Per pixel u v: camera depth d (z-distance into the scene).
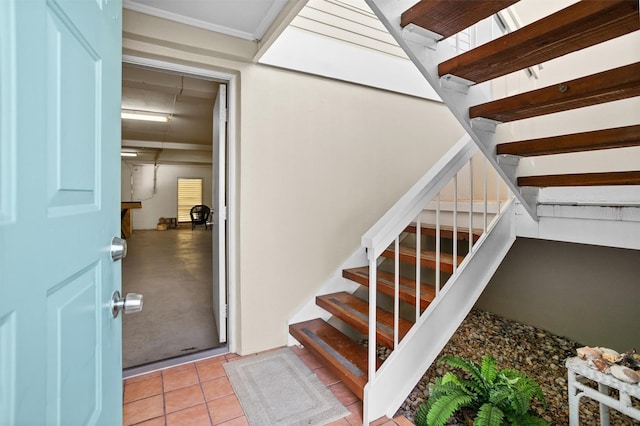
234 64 2.15
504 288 3.24
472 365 1.83
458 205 2.72
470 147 1.91
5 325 0.39
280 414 1.61
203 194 11.17
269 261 2.31
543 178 1.79
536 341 2.74
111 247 0.83
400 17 1.29
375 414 1.57
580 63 2.49
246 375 1.97
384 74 2.75
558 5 2.55
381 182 2.80
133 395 1.77
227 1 1.73
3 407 0.39
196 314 3.04
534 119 2.20
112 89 0.85
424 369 1.75
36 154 0.47
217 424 1.54
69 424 0.58
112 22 0.85
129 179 10.13
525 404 1.54
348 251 2.65
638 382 1.36
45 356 0.49
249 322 2.24
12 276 0.41
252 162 2.22
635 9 0.94
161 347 2.36
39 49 0.47
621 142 1.37
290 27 2.35
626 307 2.41
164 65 2.08
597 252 2.57
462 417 1.73
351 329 2.64
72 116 0.60
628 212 1.65
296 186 2.40
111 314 0.83
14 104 0.42
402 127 2.91
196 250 6.55
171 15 1.85
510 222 2.16
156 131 5.86
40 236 0.48
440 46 1.44
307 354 2.24
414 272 3.04
